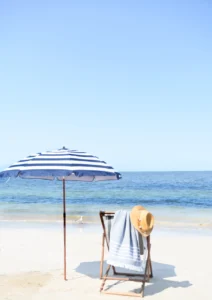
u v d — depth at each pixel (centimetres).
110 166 550
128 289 554
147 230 504
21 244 934
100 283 580
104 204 2681
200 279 616
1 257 778
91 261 737
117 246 514
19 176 569
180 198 3064
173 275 642
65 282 585
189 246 923
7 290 543
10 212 1969
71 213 1917
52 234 1109
